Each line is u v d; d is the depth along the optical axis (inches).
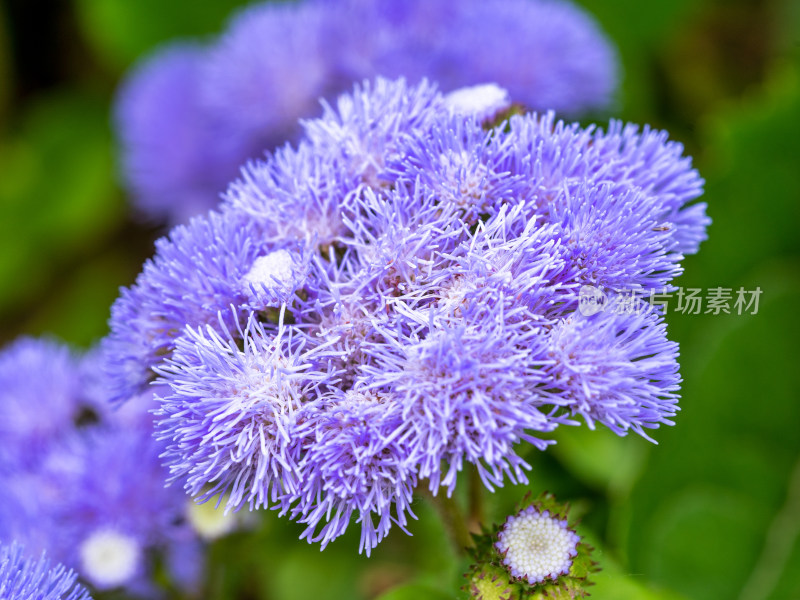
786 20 9.5
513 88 7.3
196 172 9.5
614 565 6.5
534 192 5.4
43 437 6.8
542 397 5.1
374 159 5.6
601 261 5.2
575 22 7.5
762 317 8.1
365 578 7.6
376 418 5.1
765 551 7.7
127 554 6.2
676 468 7.8
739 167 8.7
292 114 7.9
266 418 5.2
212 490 5.2
